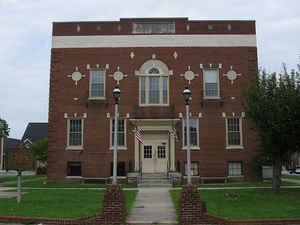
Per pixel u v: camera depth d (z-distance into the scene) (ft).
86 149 86.79
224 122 87.40
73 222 37.83
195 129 87.40
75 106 88.43
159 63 89.56
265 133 61.82
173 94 88.17
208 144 86.53
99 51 90.27
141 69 89.51
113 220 37.86
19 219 39.11
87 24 91.30
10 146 248.93
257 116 61.98
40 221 38.75
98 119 87.76
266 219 38.11
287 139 60.03
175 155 85.61
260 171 85.97
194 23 91.04
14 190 71.00
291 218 38.81
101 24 91.35
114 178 40.37
